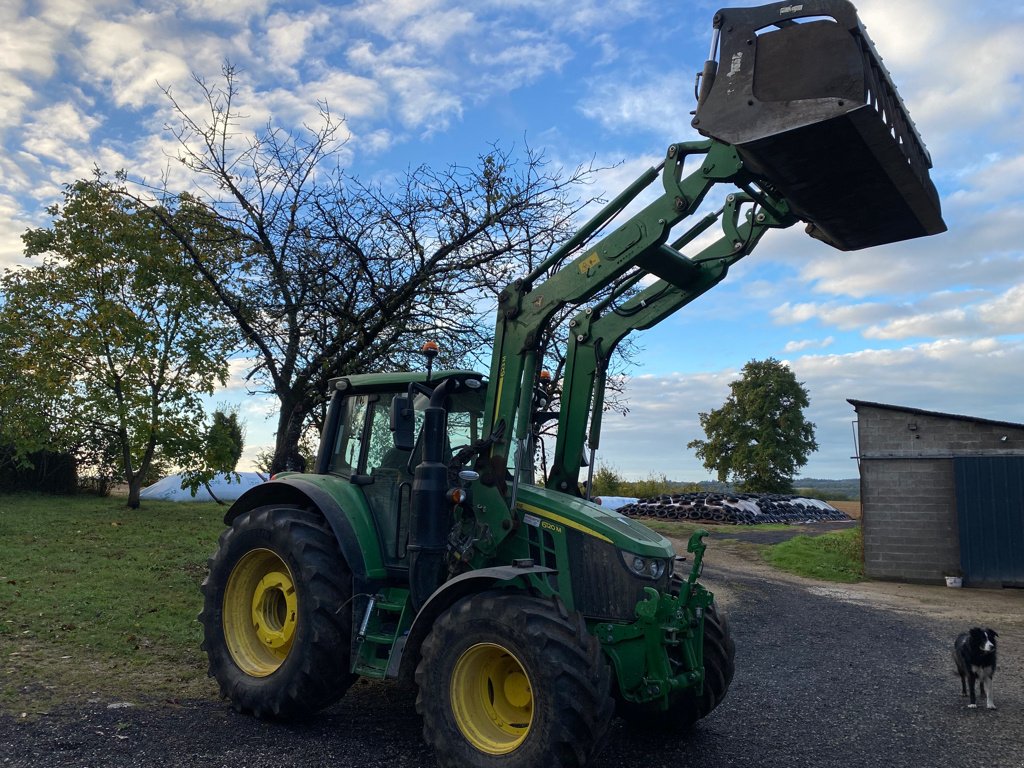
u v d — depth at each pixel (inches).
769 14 149.6
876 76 149.0
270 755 175.5
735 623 402.6
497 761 156.3
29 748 167.5
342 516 208.2
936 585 612.7
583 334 223.8
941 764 188.9
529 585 178.7
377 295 363.3
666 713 207.0
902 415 644.7
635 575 180.5
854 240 180.2
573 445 223.6
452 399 214.4
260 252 374.3
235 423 904.9
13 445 808.3
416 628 181.2
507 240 369.7
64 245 652.1
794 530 978.1
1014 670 305.3
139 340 636.7
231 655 214.7
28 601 303.4
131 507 708.7
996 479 607.8
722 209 199.2
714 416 1991.9
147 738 180.2
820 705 243.3
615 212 187.8
